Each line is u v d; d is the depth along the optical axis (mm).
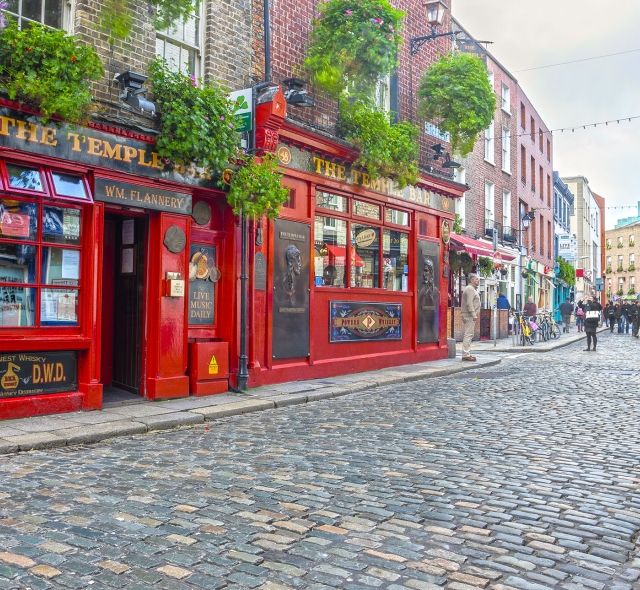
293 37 11820
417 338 15133
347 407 9148
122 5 6934
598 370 14086
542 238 35031
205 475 5355
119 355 9859
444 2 17062
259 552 3705
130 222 9750
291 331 11516
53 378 8039
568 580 3402
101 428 7113
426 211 15477
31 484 5051
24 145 7430
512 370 14172
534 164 33062
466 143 15383
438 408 8953
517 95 29250
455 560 3635
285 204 11336
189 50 10062
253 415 8555
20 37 7121
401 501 4680
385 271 14211
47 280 8055
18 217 7738
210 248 10406
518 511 4484
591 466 5742
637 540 3982
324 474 5402
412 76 15547
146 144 8828
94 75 7734
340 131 12516
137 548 3730
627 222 108188
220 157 9336
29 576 3328
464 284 22109
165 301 9289
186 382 9570
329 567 3510
